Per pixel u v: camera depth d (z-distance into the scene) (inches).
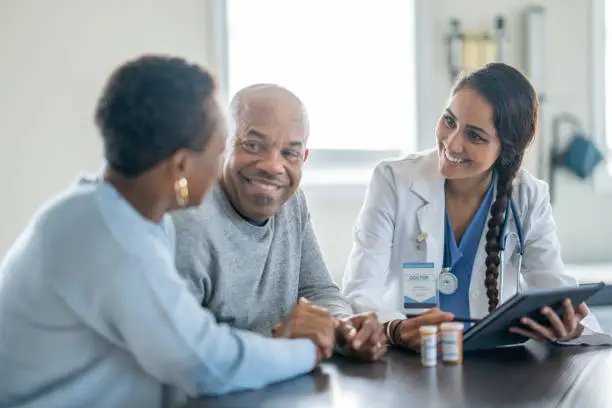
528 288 86.5
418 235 83.2
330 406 49.4
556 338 68.3
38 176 126.5
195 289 62.5
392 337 69.9
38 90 126.0
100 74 128.0
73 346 50.5
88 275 47.6
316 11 143.9
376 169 86.0
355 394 52.6
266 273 68.2
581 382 56.7
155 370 49.7
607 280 128.1
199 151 49.2
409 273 74.0
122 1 128.3
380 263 82.1
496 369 60.9
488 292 80.3
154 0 129.4
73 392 50.9
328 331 60.4
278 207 65.3
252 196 63.4
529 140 79.3
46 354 50.5
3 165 125.1
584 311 70.1
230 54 137.0
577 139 150.3
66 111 127.1
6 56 124.6
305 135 65.2
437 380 57.0
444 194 82.8
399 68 147.3
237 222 64.9
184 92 47.9
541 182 84.7
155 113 47.1
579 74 153.0
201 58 131.7
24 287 49.9
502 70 77.1
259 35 140.9
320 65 144.9
